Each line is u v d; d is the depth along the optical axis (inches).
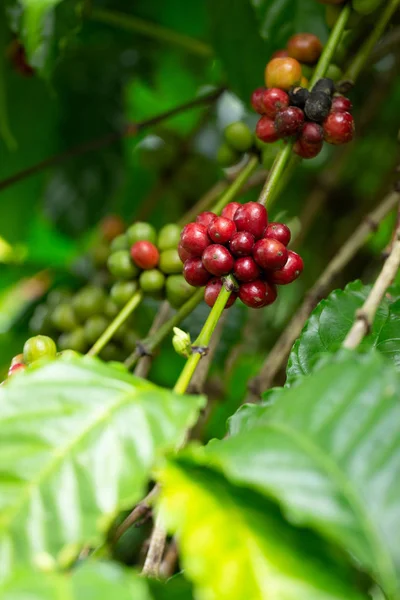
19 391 15.1
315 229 34.8
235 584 13.6
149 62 33.9
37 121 33.0
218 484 14.6
